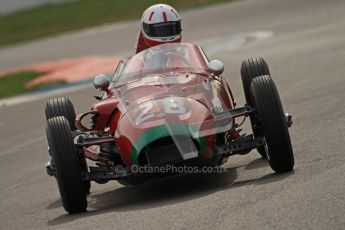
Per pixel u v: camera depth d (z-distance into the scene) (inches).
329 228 770.8
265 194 952.9
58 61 3521.2
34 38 4815.5
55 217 1117.7
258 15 4025.6
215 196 1001.5
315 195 900.0
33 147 1840.6
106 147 1154.0
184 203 1000.9
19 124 2249.0
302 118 1537.9
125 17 4975.4
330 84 1861.5
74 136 1179.9
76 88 2812.5
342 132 1320.1
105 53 3666.3
